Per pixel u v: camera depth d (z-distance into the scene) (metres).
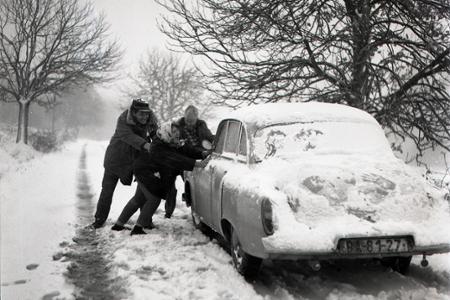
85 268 4.95
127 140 6.61
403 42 9.03
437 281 4.61
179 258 5.23
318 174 4.35
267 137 5.02
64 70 23.80
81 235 6.43
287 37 8.77
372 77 8.77
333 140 5.01
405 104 9.12
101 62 23.59
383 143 5.18
